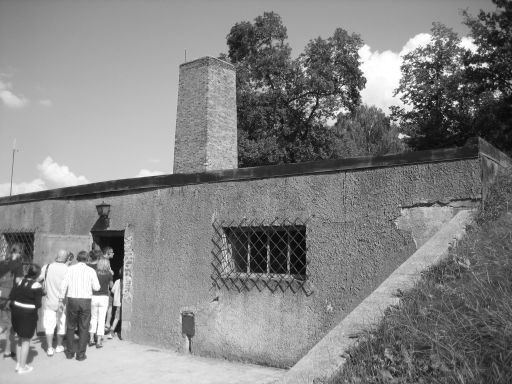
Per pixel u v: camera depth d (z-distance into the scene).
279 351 6.73
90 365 7.24
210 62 12.62
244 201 7.46
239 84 31.92
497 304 3.49
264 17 33.25
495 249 4.45
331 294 6.35
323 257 6.49
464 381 2.91
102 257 8.68
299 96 32.06
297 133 32.69
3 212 12.45
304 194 6.81
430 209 5.78
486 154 5.75
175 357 7.61
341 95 32.31
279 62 31.55
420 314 3.71
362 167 6.32
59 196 10.80
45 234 9.49
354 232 6.29
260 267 7.31
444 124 30.09
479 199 5.47
